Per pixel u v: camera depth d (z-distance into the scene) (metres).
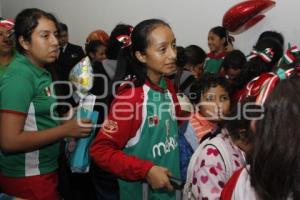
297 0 3.57
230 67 2.25
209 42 3.30
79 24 4.75
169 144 1.26
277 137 0.61
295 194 0.61
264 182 0.63
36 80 1.30
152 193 1.23
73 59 3.33
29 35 1.30
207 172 1.05
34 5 4.98
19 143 1.23
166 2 4.20
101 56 3.02
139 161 1.14
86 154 1.37
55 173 1.45
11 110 1.21
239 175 0.78
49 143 1.29
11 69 1.27
